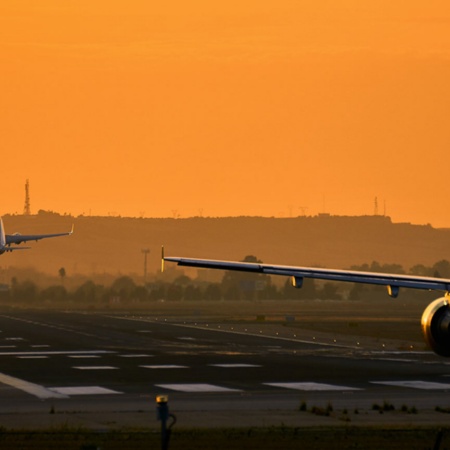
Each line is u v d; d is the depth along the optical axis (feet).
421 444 477.36
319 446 472.85
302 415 572.51
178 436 495.82
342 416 566.77
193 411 588.91
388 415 573.33
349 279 468.75
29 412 586.86
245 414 576.61
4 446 467.11
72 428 521.65
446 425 535.19
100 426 531.91
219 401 638.12
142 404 623.77
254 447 470.80
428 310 486.38
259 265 469.16
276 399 649.20
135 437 491.31
